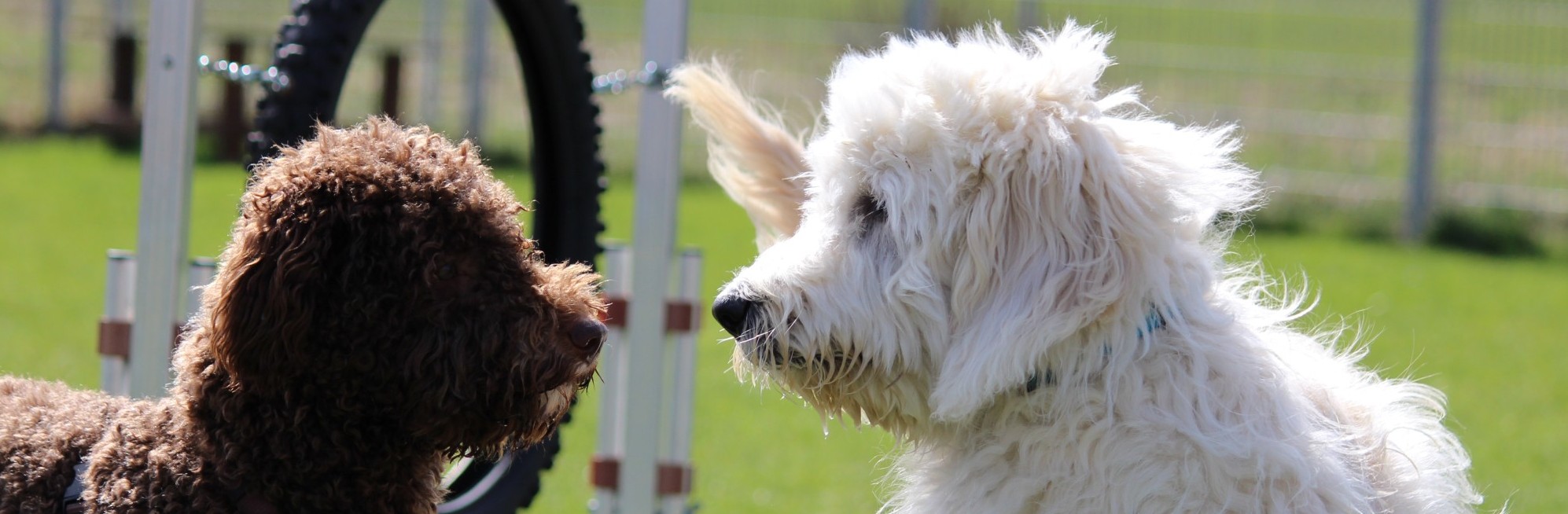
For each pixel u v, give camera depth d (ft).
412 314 9.85
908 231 11.14
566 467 23.76
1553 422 27.20
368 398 10.03
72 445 10.70
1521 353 33.71
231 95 55.52
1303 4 66.59
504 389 10.09
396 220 9.77
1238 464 10.48
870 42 62.95
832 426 25.93
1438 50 52.24
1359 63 61.46
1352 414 11.73
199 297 13.76
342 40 13.97
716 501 21.47
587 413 28.07
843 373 11.64
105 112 61.16
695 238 44.83
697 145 59.82
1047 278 10.73
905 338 11.35
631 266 17.39
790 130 17.66
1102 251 10.63
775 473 23.22
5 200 46.21
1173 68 60.08
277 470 10.10
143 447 10.27
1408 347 33.88
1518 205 53.67
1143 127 11.22
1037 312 10.64
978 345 10.82
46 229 41.83
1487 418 27.37
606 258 18.03
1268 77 60.13
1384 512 11.06
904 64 11.48
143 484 10.11
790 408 27.91
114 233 41.83
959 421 11.44
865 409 12.08
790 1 69.67
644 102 17.10
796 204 14.57
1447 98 56.90
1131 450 10.61
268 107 13.84
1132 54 60.23
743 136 14.82
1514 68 57.98
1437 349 33.78
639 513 17.58
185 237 13.78
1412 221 53.06
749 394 28.78
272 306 9.34
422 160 10.21
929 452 12.20
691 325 17.60
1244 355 11.13
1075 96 10.96
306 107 13.69
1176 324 10.96
